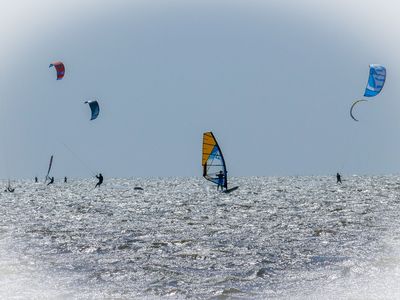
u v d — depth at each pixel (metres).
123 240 108.19
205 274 76.81
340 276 72.62
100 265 83.31
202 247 97.75
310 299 63.38
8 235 117.50
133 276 75.56
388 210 157.62
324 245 96.69
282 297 64.44
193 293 66.62
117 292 67.50
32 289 69.50
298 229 118.94
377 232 110.75
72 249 98.06
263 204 195.12
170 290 67.81
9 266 82.94
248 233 115.50
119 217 156.62
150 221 144.00
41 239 110.94
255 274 75.62
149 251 94.94
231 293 66.19
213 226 129.75
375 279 70.75
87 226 134.38
